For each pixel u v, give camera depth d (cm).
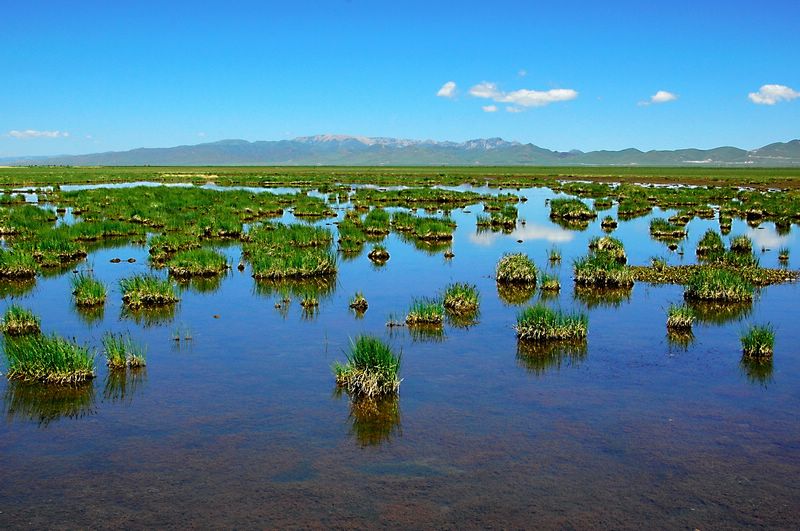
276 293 1625
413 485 650
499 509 605
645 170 15288
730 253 2116
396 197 4950
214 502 616
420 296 1595
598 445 747
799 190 6272
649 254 2297
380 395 910
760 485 656
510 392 923
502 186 7331
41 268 1948
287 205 4312
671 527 579
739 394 920
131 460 706
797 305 1491
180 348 1139
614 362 1068
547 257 2228
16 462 702
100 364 1045
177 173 11031
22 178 7831
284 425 802
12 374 975
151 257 2150
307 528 571
